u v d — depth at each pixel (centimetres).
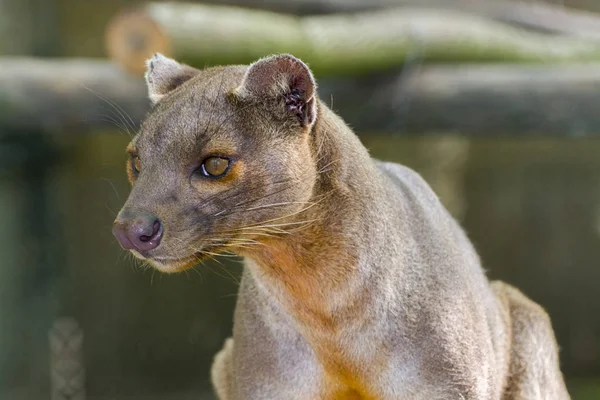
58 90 1309
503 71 1285
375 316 614
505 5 1673
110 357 1878
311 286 609
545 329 777
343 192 600
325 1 1667
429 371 620
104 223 1900
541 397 759
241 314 660
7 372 1669
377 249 610
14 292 1698
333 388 649
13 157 1691
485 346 651
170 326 1889
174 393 1820
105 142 1912
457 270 655
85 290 1877
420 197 695
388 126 1330
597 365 1911
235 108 574
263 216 577
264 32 1280
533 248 1988
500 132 1296
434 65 1343
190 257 570
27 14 1878
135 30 1247
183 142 565
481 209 2017
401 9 1633
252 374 654
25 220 1758
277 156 575
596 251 1953
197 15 1264
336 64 1298
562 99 1230
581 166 1962
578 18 1662
